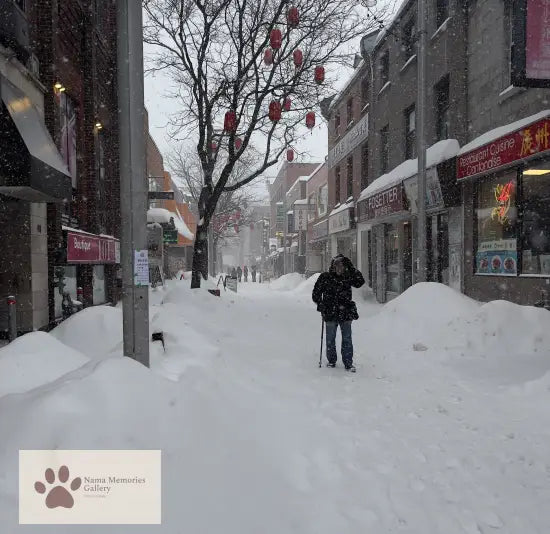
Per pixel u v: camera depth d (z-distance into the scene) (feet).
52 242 32.71
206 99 52.65
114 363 11.31
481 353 24.14
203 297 42.91
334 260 23.35
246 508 9.39
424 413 16.12
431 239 47.93
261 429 13.41
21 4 30.09
